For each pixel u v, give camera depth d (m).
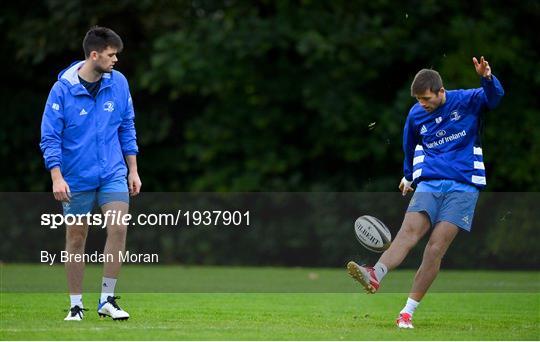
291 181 62.41
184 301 32.84
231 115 63.34
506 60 60.88
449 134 25.52
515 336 23.52
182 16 63.31
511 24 62.38
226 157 64.38
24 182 65.94
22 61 64.94
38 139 65.69
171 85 63.16
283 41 60.19
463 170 25.38
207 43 60.47
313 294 36.75
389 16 62.56
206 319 26.89
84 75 25.52
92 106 25.56
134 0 61.41
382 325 25.89
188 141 65.94
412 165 26.75
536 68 61.59
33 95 65.94
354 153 61.19
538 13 63.19
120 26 64.00
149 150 65.81
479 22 61.81
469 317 28.78
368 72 61.12
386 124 59.78
